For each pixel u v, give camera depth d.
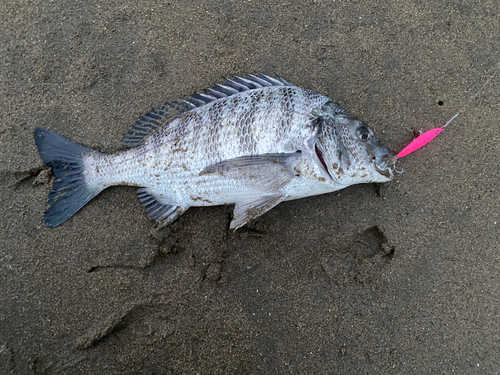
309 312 0.40
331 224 0.41
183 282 0.40
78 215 0.41
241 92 0.38
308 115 0.37
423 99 0.42
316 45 0.42
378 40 0.42
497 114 0.41
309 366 0.40
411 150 0.41
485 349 0.40
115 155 0.40
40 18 0.42
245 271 0.41
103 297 0.40
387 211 0.41
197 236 0.41
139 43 0.42
